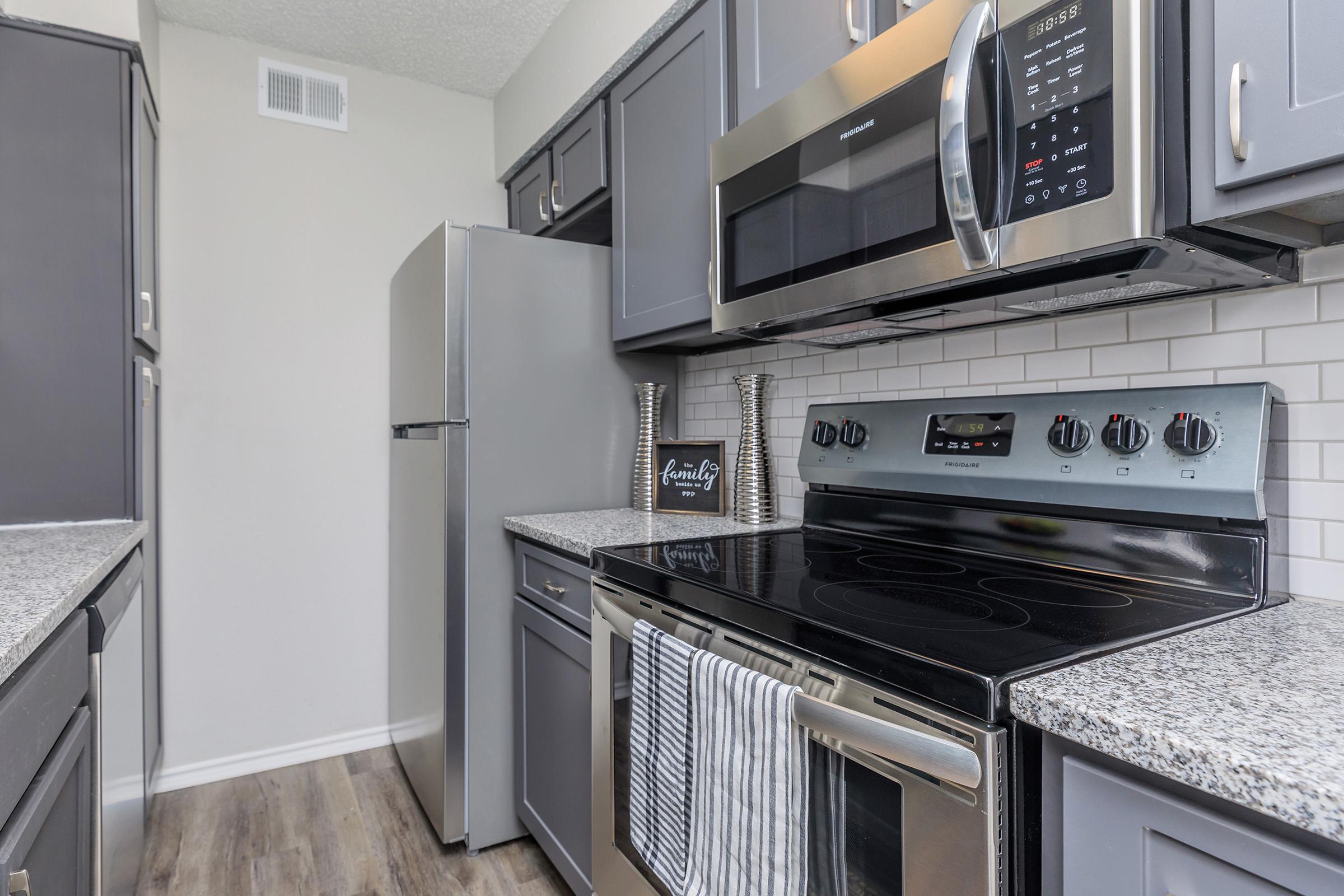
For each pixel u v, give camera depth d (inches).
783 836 33.2
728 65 58.8
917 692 27.8
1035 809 25.8
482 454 72.5
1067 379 47.9
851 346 64.6
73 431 68.5
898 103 40.8
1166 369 42.6
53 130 68.0
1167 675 25.9
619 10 71.8
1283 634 31.2
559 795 63.7
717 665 37.4
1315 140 25.9
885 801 29.3
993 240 35.3
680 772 40.3
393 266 99.9
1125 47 30.1
